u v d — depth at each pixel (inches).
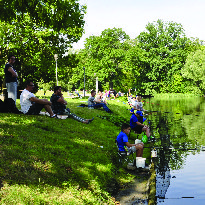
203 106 1409.9
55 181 222.7
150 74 2807.6
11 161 222.2
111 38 2479.1
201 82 2536.9
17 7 492.7
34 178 212.2
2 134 276.5
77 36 1173.1
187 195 260.2
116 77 2591.0
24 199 180.9
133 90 2913.4
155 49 2817.4
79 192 220.1
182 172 331.6
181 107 1354.6
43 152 265.7
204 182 296.5
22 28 1049.5
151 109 1243.8
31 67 1254.9
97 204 215.9
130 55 2541.8
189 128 669.9
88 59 2522.1
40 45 1194.0
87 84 2677.2
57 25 532.4
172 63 2805.1
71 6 517.0
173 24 2891.2
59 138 330.0
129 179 298.0
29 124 348.8
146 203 236.8
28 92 405.7
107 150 357.7
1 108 389.1
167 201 242.8
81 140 357.7
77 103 824.3
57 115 449.4
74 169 253.9
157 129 638.5
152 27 2920.8
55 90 461.1
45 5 503.5
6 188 185.9
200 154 419.8
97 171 275.4
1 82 1055.0
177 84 2834.6
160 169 330.6
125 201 241.9
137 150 336.5
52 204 188.7
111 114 668.1
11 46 1039.6
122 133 346.3
